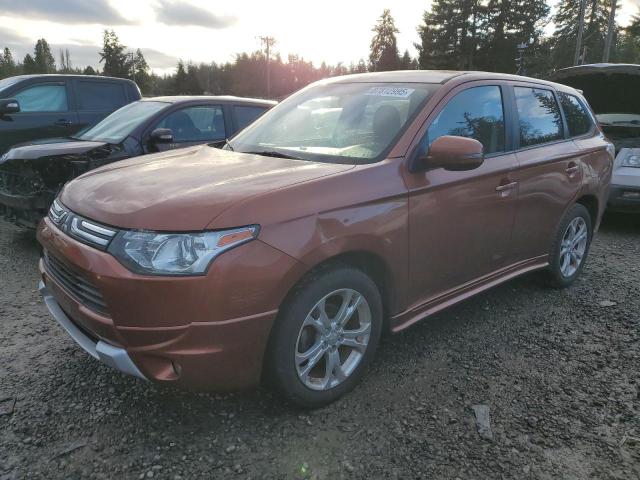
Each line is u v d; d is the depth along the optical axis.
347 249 2.70
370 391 3.03
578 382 3.17
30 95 7.99
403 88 3.53
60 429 2.65
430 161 3.06
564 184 4.26
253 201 2.47
